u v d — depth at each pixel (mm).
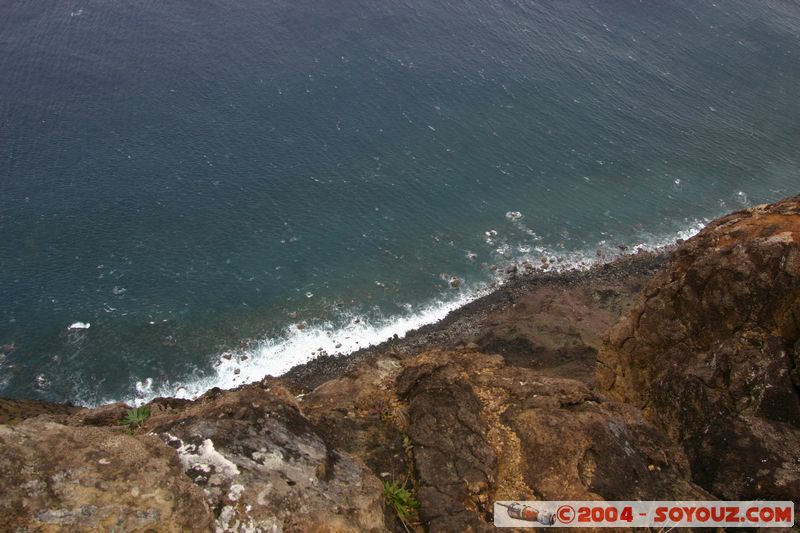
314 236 60469
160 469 9891
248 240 59062
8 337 49094
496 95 80375
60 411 36656
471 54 87062
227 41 83250
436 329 53750
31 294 51812
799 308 17672
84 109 69250
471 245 61969
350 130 72125
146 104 71312
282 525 10227
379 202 64625
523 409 15719
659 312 20922
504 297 56406
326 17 90438
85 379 47688
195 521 9555
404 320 54875
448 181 68000
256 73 78438
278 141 69375
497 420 15508
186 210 60469
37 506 8930
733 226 20531
